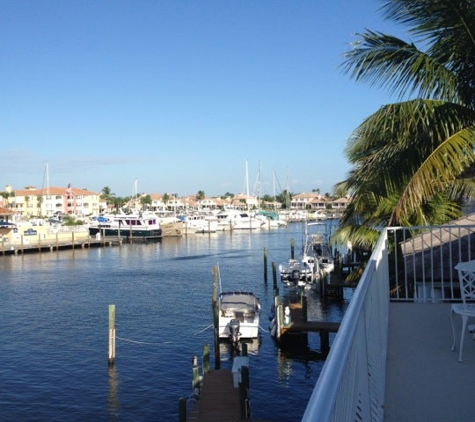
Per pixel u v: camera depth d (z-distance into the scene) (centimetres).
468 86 966
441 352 616
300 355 2536
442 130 951
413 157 980
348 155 1733
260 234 10100
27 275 5094
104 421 1797
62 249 7675
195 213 12962
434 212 1675
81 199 14275
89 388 2080
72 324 3061
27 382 2136
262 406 1939
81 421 1797
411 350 629
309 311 3375
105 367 2316
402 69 960
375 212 1652
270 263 5712
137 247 7938
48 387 2088
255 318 2747
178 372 2259
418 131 989
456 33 926
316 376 2261
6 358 2433
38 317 3241
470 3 877
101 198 17562
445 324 729
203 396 1855
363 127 1058
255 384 2164
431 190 990
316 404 151
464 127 968
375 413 384
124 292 4097
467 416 450
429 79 931
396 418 452
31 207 13662
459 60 959
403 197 952
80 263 6047
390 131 1054
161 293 4038
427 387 517
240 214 11388
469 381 527
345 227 1909
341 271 3956
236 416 1673
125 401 1958
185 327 2981
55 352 2519
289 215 12962
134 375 2217
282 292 4041
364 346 324
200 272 5144
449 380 532
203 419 1650
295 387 2131
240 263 5778
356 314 274
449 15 893
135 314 3306
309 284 4134
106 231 8888
